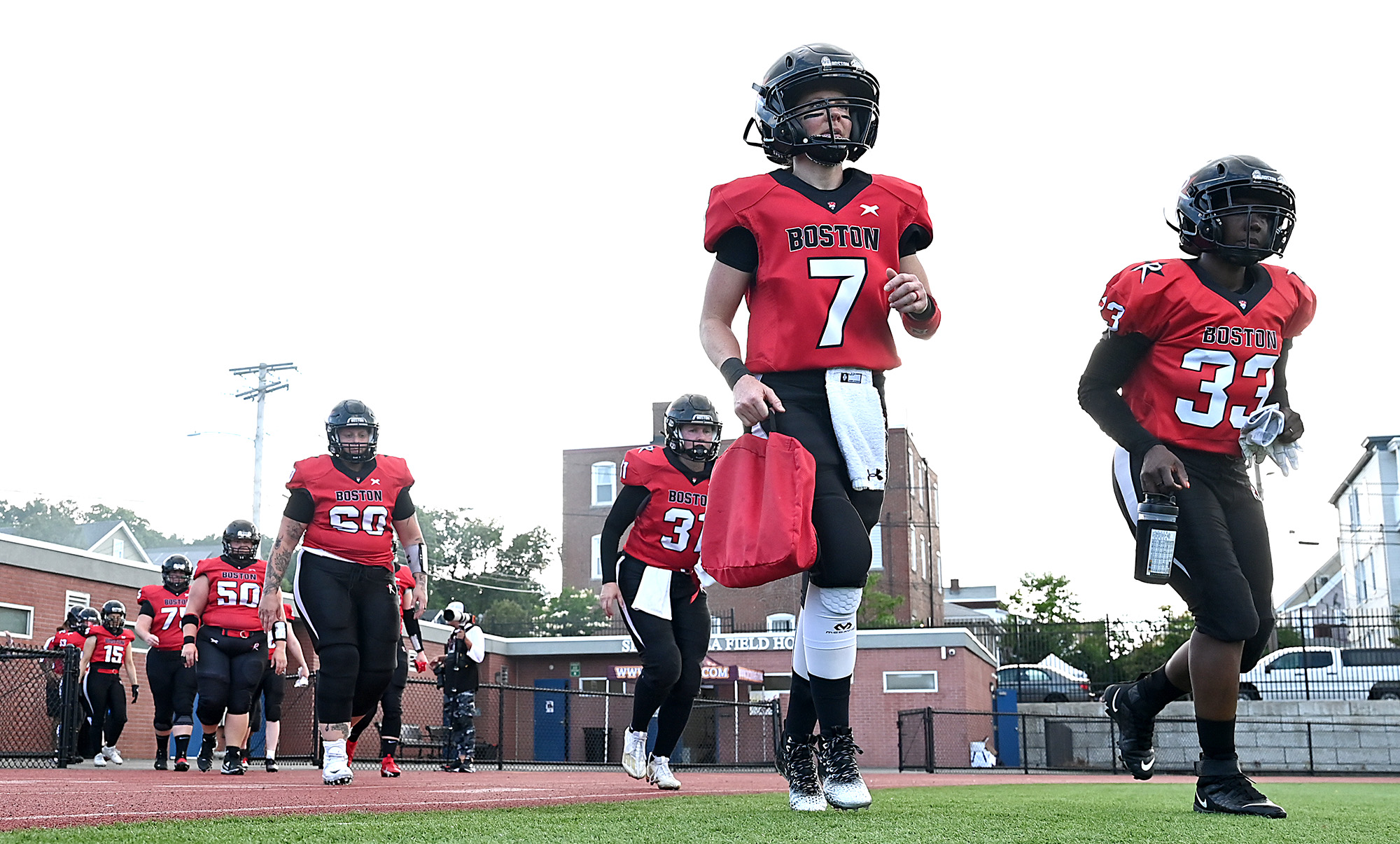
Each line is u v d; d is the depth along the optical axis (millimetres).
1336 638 31250
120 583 18141
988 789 6719
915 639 25359
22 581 16109
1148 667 28156
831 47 3623
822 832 2680
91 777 7719
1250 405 3908
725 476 3367
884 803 4195
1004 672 28031
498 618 49531
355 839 2402
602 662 28000
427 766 16156
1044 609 37312
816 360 3510
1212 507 3859
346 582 6312
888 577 43938
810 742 3699
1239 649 3785
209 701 9086
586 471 47125
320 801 3992
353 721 6664
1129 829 2930
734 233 3639
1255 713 20438
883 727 25094
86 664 12836
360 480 6371
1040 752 22750
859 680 25469
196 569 9258
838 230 3574
